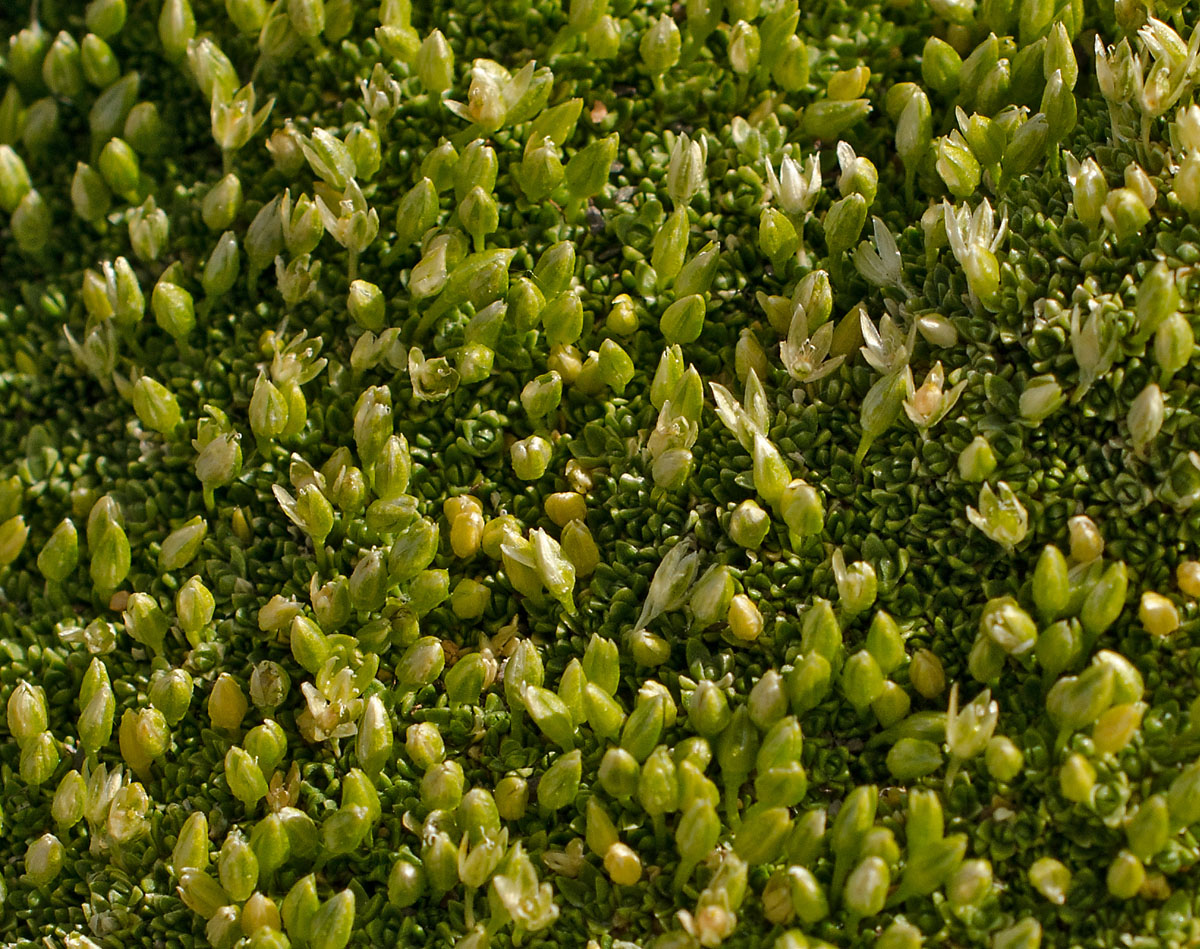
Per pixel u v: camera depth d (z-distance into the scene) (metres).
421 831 0.24
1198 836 0.24
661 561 0.25
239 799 0.25
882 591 0.25
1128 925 0.23
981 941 0.24
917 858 0.23
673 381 0.25
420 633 0.25
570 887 0.24
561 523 0.25
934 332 0.25
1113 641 0.24
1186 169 0.24
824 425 0.25
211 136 0.28
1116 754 0.24
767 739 0.24
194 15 0.28
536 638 0.25
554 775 0.24
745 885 0.24
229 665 0.25
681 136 0.25
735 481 0.25
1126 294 0.24
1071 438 0.25
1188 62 0.25
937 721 0.24
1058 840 0.24
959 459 0.24
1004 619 0.24
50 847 0.25
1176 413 0.24
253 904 0.24
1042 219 0.25
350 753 0.25
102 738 0.25
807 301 0.25
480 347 0.25
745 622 0.24
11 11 0.29
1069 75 0.25
